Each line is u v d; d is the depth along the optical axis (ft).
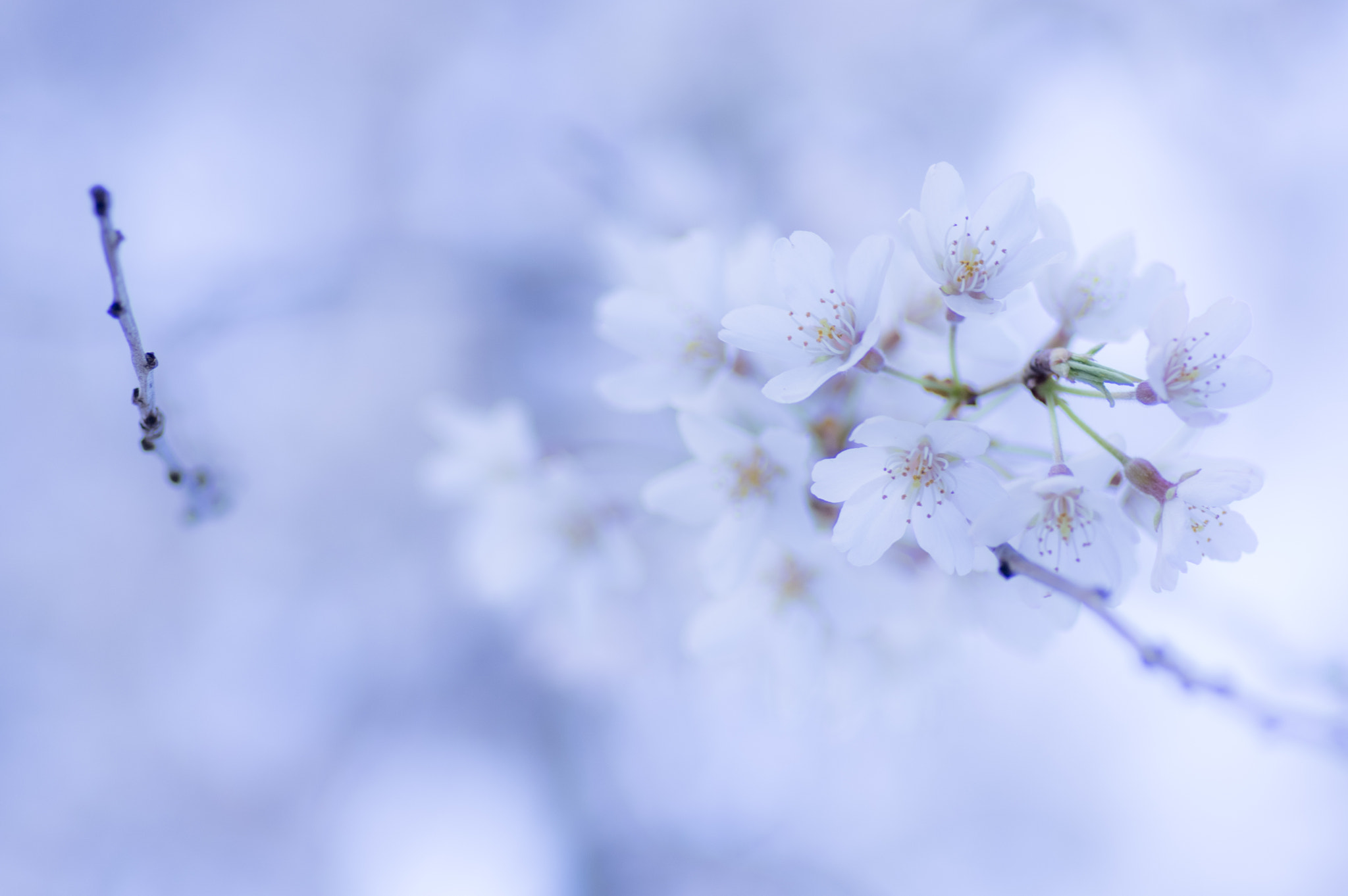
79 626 3.29
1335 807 3.00
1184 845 3.11
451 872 3.27
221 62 3.31
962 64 3.28
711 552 1.92
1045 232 1.85
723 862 3.20
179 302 3.17
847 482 1.85
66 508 3.26
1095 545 1.84
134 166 3.23
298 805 3.39
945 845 3.18
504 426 2.13
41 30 3.19
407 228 3.32
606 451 2.22
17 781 3.23
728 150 3.22
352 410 3.32
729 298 1.94
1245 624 2.46
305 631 3.37
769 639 1.98
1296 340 3.14
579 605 2.14
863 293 1.85
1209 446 3.10
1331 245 3.13
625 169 3.08
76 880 3.25
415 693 3.36
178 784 3.34
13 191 3.12
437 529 3.35
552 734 3.28
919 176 3.23
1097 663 3.14
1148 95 3.21
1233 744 3.06
